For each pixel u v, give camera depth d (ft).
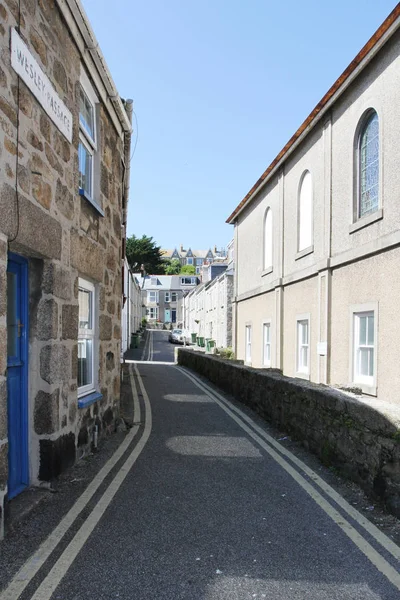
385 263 27.40
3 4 12.07
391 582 10.23
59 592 9.68
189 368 64.08
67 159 17.12
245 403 32.37
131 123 27.53
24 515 13.11
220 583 10.10
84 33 18.25
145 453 20.11
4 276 11.96
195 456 19.76
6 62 12.19
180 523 13.11
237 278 63.93
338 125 33.45
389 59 27.17
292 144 40.96
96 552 11.36
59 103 16.26
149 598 9.53
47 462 15.34
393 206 26.66
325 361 34.27
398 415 13.75
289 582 10.18
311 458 19.53
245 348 59.52
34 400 15.34
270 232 50.60
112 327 24.43
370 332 29.63
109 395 23.57
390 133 26.99
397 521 13.24
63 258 16.51
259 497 15.14
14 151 12.66
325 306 34.58
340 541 12.11
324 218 35.09
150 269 269.85
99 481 16.37
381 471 14.16
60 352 16.08
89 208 20.10
